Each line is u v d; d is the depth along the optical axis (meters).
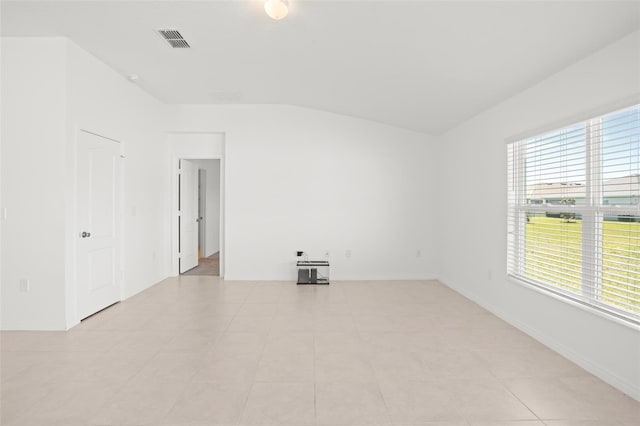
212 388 2.37
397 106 4.80
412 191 5.81
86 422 2.00
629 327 2.28
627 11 2.11
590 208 2.70
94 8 2.87
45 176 3.41
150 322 3.69
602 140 2.61
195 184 6.69
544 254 3.27
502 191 3.87
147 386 2.39
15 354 2.89
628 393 2.29
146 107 5.06
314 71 4.07
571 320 2.81
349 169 5.75
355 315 3.94
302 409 2.14
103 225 4.08
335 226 5.75
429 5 2.50
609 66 2.48
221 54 3.70
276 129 5.68
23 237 3.43
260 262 5.70
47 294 3.44
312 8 2.73
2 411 2.10
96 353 2.92
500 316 3.89
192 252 6.62
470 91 3.76
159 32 3.26
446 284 5.47
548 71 2.99
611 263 2.54
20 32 3.29
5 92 3.41
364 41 3.20
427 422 2.02
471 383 2.45
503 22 2.52
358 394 2.31
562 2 2.16
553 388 2.38
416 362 2.78
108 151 4.16
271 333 3.39
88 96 3.74
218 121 5.66
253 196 5.68
